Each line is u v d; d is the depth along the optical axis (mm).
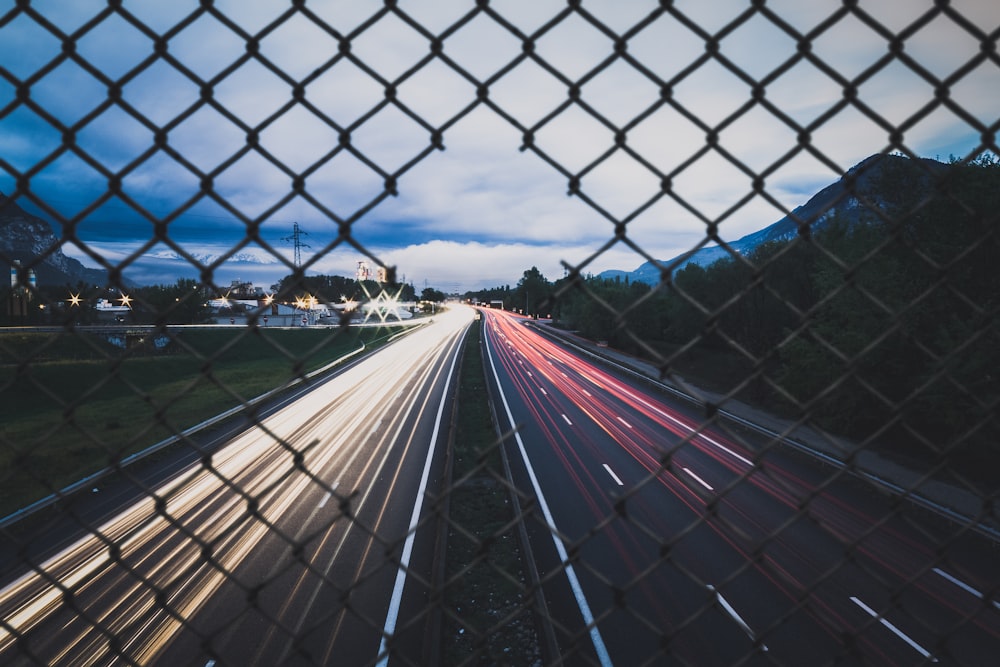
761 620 8742
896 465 16109
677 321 36062
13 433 22781
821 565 10539
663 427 22953
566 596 9641
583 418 24875
